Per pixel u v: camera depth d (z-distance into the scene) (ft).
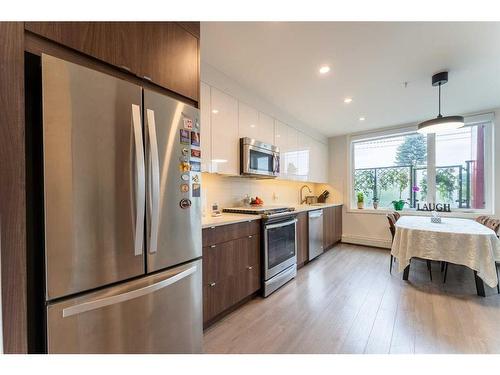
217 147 8.05
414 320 6.77
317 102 10.82
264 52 6.90
